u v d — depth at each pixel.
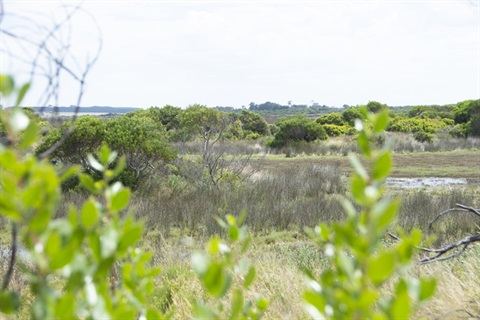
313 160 28.28
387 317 0.95
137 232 1.03
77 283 1.00
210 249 1.25
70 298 0.92
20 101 0.99
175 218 12.58
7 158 0.91
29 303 3.46
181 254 8.63
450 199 14.47
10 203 0.88
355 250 0.89
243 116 43.06
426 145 32.88
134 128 15.71
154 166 16.81
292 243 11.05
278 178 18.22
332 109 120.00
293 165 25.53
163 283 5.82
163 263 7.61
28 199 0.88
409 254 0.98
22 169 0.91
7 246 9.84
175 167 17.08
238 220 1.43
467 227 11.49
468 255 6.41
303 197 15.93
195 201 14.03
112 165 15.39
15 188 0.90
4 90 0.97
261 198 15.26
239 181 16.84
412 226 11.52
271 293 4.70
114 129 15.52
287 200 15.28
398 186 20.08
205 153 17.28
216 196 14.57
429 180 21.70
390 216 0.88
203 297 4.79
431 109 51.97
